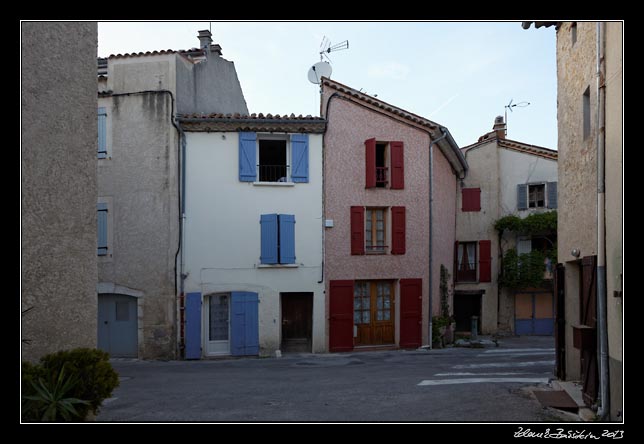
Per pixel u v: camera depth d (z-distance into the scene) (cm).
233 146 1600
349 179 1669
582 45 808
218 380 1089
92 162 882
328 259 1639
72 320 821
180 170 1562
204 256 1567
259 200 1606
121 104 1579
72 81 844
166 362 1481
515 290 2325
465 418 698
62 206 812
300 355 1585
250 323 1576
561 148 939
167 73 1572
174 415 739
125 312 1559
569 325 899
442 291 1923
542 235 2280
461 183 2348
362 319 1691
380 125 1709
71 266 824
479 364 1291
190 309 1541
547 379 998
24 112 750
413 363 1348
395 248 1694
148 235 1549
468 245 2350
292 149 1631
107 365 670
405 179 1723
